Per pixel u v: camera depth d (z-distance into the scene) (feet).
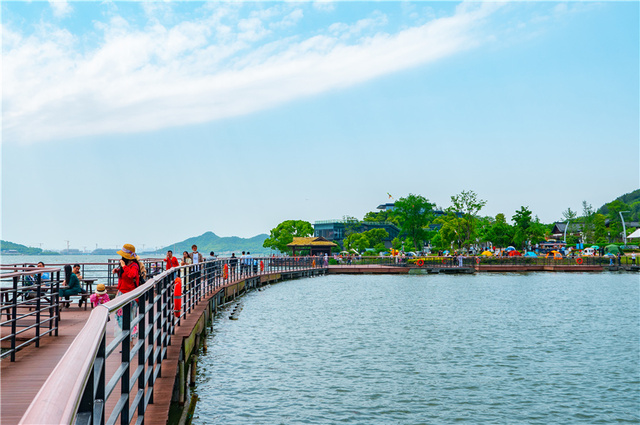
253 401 47.21
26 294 44.78
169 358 37.65
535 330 86.07
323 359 63.82
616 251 306.96
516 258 282.77
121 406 15.67
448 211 385.91
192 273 69.00
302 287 174.29
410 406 46.32
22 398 23.22
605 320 98.02
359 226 461.37
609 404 47.44
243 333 81.76
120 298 14.80
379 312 107.55
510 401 48.08
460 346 72.38
